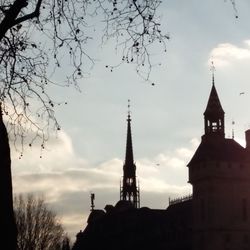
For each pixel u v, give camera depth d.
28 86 14.11
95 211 179.12
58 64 14.10
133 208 150.62
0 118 13.05
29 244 106.25
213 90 113.31
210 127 109.25
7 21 13.20
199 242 106.50
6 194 12.72
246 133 110.00
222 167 105.12
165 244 127.56
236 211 104.25
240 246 103.00
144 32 13.66
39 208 111.88
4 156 12.85
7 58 14.02
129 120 177.50
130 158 173.38
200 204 107.31
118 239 154.50
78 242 182.00
